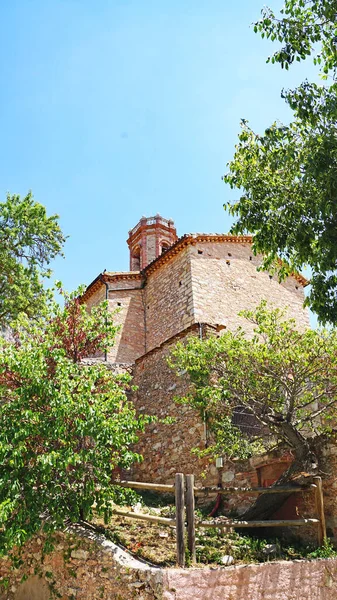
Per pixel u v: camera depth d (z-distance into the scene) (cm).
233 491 859
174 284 2033
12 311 1773
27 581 899
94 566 787
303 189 1014
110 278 2234
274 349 1052
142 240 2991
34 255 1922
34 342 920
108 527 901
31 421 841
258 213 1023
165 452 1334
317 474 941
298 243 981
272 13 966
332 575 831
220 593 714
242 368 1066
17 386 892
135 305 2222
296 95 964
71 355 980
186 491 798
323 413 1106
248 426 1264
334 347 1007
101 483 851
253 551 842
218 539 902
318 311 1031
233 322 1916
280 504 959
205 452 1055
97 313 1041
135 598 705
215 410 1139
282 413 1046
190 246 1981
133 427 877
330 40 957
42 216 1925
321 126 998
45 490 820
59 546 861
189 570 707
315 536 921
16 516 795
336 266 995
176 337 1434
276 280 2133
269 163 1040
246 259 2089
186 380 1336
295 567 797
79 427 811
